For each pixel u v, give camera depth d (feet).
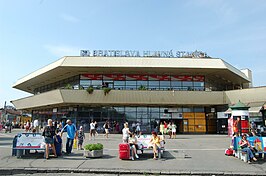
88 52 116.67
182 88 120.57
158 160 39.63
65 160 38.86
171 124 94.17
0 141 70.90
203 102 111.55
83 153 46.42
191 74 122.42
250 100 107.14
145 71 117.19
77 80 121.49
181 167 34.22
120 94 107.34
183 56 121.49
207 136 98.32
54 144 42.01
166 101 109.70
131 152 40.40
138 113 116.26
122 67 109.91
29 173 31.60
